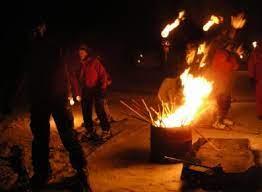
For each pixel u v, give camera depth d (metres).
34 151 4.80
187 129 5.60
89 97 6.85
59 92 4.69
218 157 5.30
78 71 6.88
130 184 4.91
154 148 5.65
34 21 4.77
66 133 4.71
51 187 4.81
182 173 4.87
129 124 7.79
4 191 4.71
